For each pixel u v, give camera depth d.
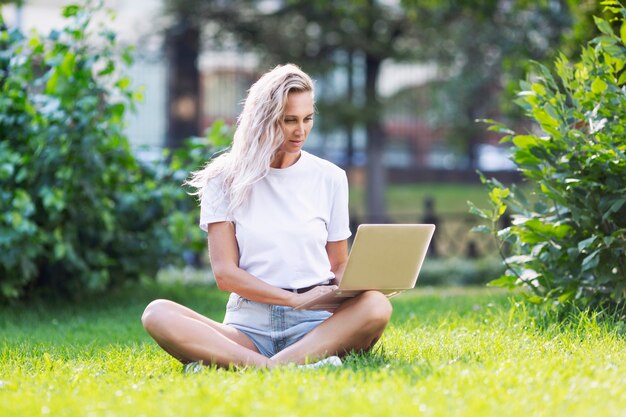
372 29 15.41
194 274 11.39
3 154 6.69
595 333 4.37
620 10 4.98
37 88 7.23
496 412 2.76
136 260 7.71
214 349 3.65
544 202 5.34
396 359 3.75
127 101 7.32
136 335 5.28
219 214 3.85
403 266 3.70
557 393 3.00
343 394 2.94
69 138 6.81
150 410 2.86
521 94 5.12
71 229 7.15
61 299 7.48
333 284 3.97
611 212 4.86
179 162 7.84
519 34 14.46
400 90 16.73
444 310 6.13
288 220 3.85
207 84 16.45
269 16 15.39
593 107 4.97
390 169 20.39
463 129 17.06
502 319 5.05
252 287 3.75
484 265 11.94
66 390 3.28
